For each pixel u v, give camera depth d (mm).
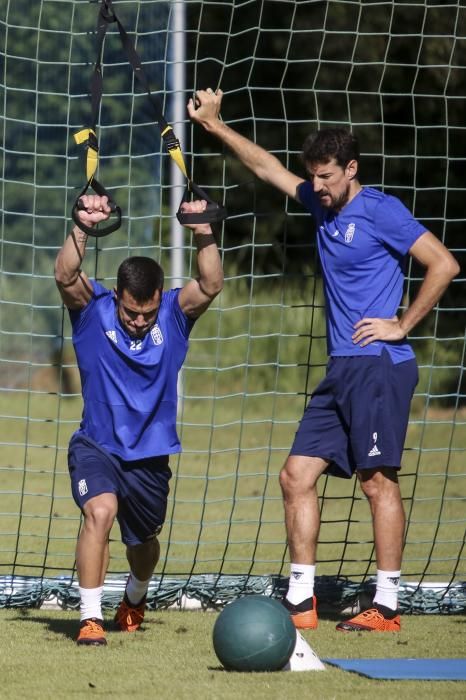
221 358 73375
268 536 34688
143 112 57250
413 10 65500
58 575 28266
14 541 32656
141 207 59156
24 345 72500
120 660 19172
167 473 21203
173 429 21125
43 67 56719
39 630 22094
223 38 73625
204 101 24641
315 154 22172
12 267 70750
